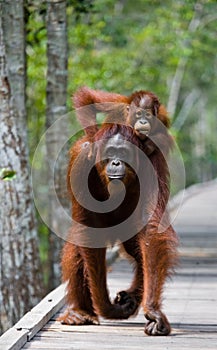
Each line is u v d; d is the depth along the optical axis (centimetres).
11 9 1232
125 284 1205
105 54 2680
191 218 2578
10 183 1170
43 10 1533
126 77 3108
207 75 4634
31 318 873
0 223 1175
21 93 1223
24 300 1176
